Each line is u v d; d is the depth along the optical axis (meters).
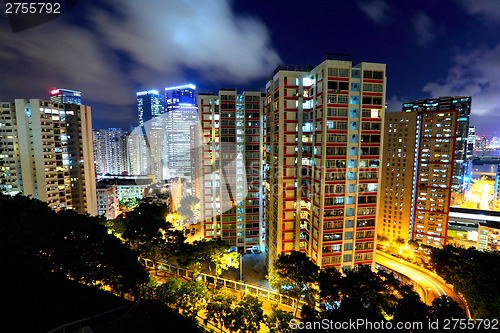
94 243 33.41
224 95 78.25
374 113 51.66
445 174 106.31
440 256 66.31
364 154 52.44
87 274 31.22
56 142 84.56
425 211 110.44
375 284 40.53
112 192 121.31
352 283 41.19
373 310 32.34
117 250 34.16
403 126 109.62
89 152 93.75
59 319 22.55
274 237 64.19
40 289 24.84
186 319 29.42
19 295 22.69
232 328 36.25
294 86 57.00
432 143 108.38
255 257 81.44
